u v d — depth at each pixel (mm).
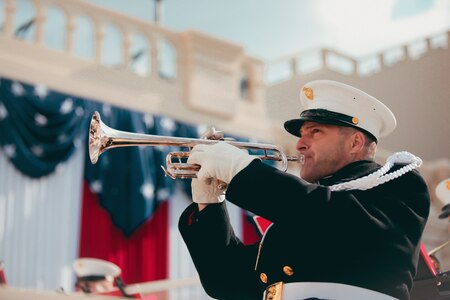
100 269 6227
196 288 6633
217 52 10539
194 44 10398
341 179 2285
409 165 2270
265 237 2299
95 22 9781
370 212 2152
